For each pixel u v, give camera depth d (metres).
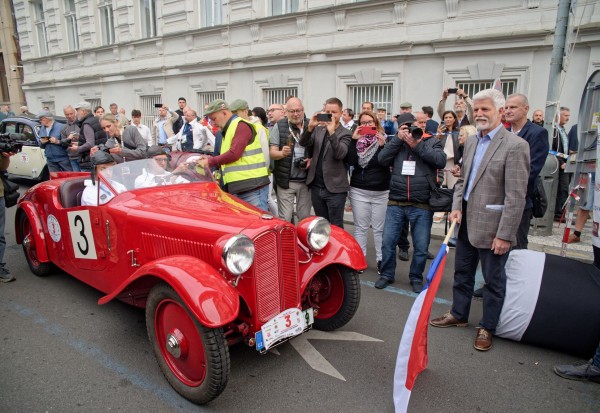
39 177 9.70
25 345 3.42
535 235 6.38
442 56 8.66
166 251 3.11
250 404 2.73
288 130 5.02
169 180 3.81
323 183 4.75
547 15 7.56
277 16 10.75
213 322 2.41
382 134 4.86
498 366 3.19
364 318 3.94
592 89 4.44
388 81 9.37
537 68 7.78
